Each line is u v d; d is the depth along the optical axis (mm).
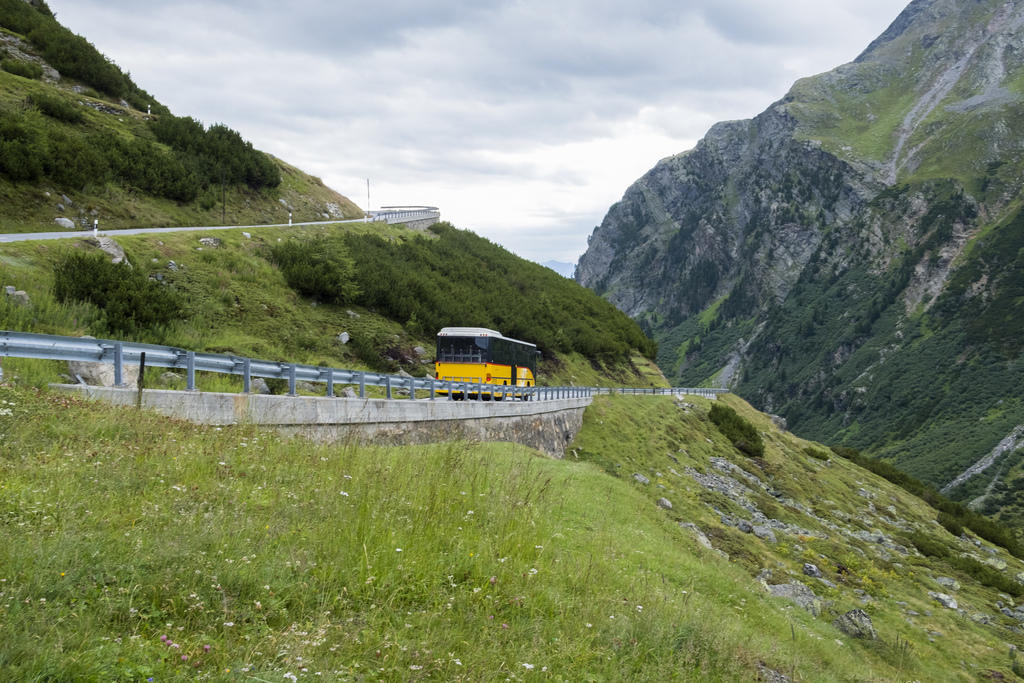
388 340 40469
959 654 22000
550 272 89125
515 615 6676
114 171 47656
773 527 33781
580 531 11938
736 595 12734
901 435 188625
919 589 29703
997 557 50750
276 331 34000
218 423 13070
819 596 23125
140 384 11820
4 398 9836
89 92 59531
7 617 4180
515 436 29250
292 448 11320
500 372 34562
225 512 7074
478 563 7500
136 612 4676
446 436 21766
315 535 6984
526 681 5438
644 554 12352
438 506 9109
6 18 59938
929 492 67312
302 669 4480
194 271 34938
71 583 4910
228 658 4453
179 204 51406
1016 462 141750
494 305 57094
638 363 76688
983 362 194125
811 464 58656
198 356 13094
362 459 11492
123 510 6660
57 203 39469
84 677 3795
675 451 44562
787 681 8430
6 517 5852
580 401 42469
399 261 54938
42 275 24484
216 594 5289
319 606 5629
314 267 41094
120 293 24797
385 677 4859
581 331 68688
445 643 5602
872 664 15594
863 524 43344
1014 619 29453
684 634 7812
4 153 37719
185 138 60344
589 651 6359
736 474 45031
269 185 67875
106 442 9117
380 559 6781
